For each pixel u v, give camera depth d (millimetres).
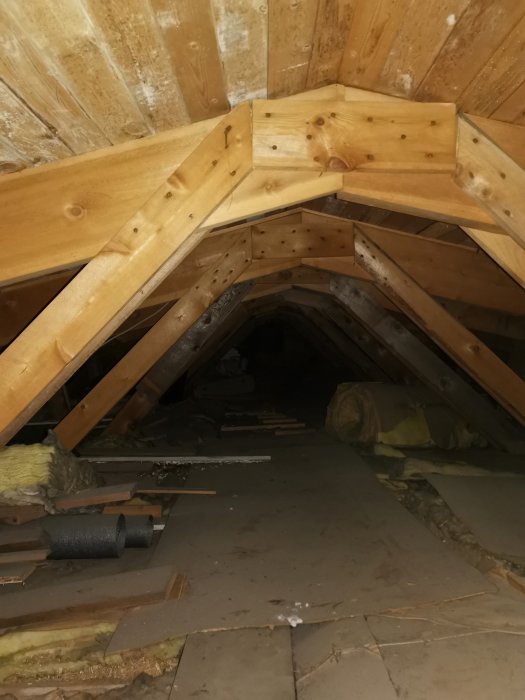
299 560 2840
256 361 14711
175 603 2371
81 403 4340
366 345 6516
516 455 4996
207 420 7512
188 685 1809
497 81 1649
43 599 2346
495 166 1901
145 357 4344
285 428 7020
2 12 1069
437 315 4125
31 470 3270
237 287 5223
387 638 2033
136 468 4852
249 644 2039
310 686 1801
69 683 1896
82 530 2844
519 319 4863
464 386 5191
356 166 1850
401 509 3627
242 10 1241
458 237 4102
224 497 4047
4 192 1705
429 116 1848
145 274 1770
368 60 1656
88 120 1544
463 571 2594
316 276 5344
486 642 1967
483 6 1313
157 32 1241
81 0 1090
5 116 1430
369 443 5547
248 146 1798
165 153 1762
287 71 1637
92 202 1743
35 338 1754
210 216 1971
